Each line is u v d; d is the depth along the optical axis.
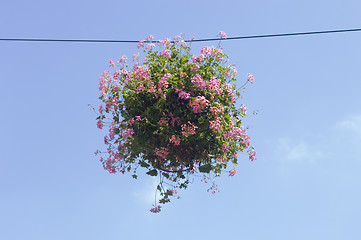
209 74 6.07
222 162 6.37
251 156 6.62
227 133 6.07
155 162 6.18
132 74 6.14
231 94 6.19
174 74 5.97
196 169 6.45
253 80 6.48
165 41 6.30
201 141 5.93
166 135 5.76
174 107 5.83
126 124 6.05
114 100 6.09
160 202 6.51
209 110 5.86
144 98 5.91
